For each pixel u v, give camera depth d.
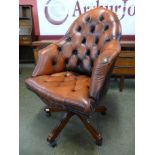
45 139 1.38
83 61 1.49
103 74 1.08
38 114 1.67
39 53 1.43
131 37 2.04
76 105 1.06
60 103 1.11
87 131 1.45
